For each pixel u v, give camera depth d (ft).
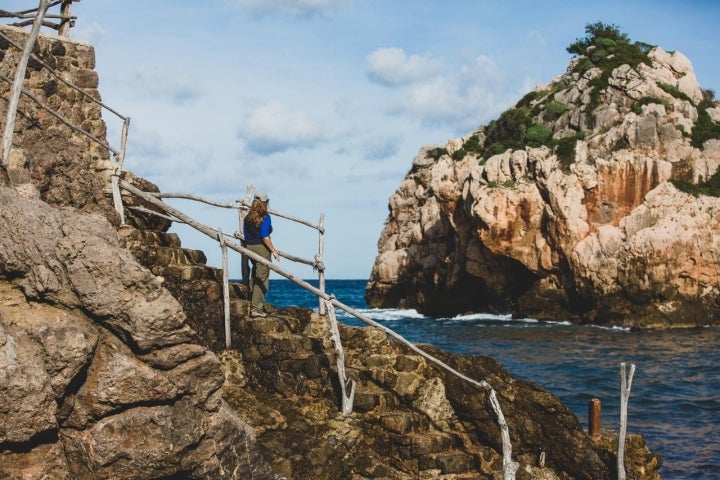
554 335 131.44
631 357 102.17
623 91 160.45
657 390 75.25
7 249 21.40
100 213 35.04
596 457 34.22
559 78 183.83
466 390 34.50
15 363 19.86
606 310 145.38
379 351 36.65
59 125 38.34
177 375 22.86
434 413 34.24
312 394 33.71
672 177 148.46
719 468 46.73
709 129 153.17
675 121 152.56
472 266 164.86
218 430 23.71
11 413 19.77
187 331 23.04
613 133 152.56
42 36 38.11
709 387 77.25
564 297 153.07
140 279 22.36
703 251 143.23
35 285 21.74
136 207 37.60
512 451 34.37
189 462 23.12
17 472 20.49
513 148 161.89
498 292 166.81
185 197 38.09
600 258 144.05
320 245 39.37
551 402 34.76
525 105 181.78
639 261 142.10
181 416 23.04
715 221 144.15
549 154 153.17
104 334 22.57
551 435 34.53
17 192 22.61
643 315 142.61
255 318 35.17
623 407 36.37
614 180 146.72
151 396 22.24
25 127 36.40
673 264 142.10
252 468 24.73
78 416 21.75
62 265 22.07
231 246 34.45
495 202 150.82
